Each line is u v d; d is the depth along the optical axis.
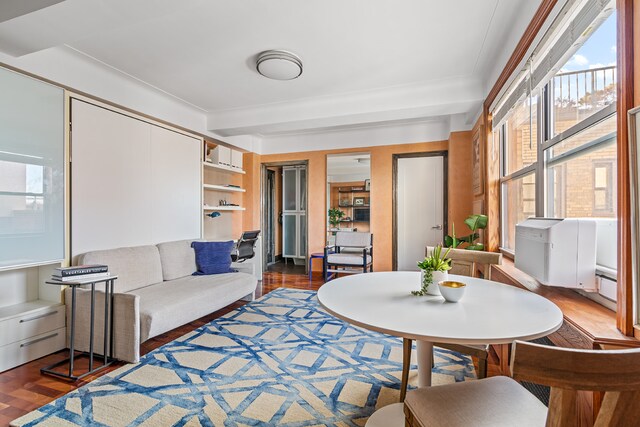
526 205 2.51
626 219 1.08
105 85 3.01
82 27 1.98
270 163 5.66
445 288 1.37
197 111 4.20
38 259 2.34
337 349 2.42
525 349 0.64
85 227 2.72
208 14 2.18
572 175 1.79
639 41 1.04
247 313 3.30
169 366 2.13
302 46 2.61
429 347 1.57
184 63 2.89
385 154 4.98
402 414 1.55
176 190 3.78
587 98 1.62
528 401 1.01
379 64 2.92
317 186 5.39
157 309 2.33
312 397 1.76
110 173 2.97
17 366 2.15
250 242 4.29
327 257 4.86
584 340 1.13
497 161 3.10
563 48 1.68
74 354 2.37
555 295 1.65
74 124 2.65
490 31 2.39
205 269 3.61
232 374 2.02
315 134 5.39
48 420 1.54
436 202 4.80
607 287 1.42
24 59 2.37
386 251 4.95
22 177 2.26
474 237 3.54
